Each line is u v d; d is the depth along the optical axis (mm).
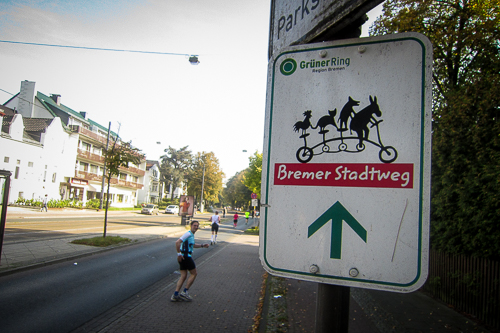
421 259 1374
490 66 9781
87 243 12969
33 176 33562
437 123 8484
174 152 76500
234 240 20625
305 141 1591
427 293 8078
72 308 5848
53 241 13000
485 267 5887
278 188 1609
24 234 14727
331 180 1528
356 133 1513
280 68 1673
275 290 7805
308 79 1620
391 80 1492
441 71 11062
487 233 5984
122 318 5480
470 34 10367
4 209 7801
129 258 11258
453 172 7223
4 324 4895
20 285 7031
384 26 11766
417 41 1478
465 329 5480
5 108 36125
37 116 40031
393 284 1397
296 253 1541
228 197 114438
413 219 1401
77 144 40594
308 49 1633
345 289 1514
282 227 1579
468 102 7301
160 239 17531
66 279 7844
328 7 1581
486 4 10258
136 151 15234
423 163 1413
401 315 6227
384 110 1486
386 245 1422
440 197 7453
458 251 6922
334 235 1494
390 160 1453
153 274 9109
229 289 7934
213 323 5484
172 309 6137
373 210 1457
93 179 44188
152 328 5113
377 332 5305
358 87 1535
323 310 1506
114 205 52031
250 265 11562
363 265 1441
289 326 5359
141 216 40344
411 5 11141
